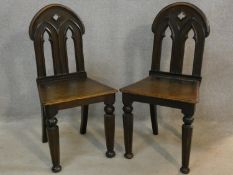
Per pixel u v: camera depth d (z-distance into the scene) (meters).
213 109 2.42
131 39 2.29
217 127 2.37
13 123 2.46
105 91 1.85
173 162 1.96
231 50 2.23
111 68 2.38
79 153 2.07
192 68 2.18
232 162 1.95
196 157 2.00
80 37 2.07
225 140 2.19
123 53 2.34
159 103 1.78
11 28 2.21
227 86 2.34
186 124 1.76
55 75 2.05
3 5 2.14
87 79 2.10
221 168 1.90
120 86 2.44
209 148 2.10
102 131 2.37
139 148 2.12
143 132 2.34
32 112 2.47
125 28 2.26
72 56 2.33
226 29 2.19
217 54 2.26
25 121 2.48
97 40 2.30
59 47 2.03
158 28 2.04
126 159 2.00
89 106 2.49
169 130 2.36
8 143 2.19
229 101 2.38
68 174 1.85
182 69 2.17
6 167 1.92
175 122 2.47
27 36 2.23
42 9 1.94
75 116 2.52
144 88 1.87
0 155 2.04
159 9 2.19
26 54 2.28
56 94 1.81
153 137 2.26
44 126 2.12
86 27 2.26
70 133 2.33
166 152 2.07
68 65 2.28
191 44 2.25
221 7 2.14
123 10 2.22
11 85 2.36
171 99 1.73
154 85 1.93
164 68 2.35
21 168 1.91
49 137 1.79
